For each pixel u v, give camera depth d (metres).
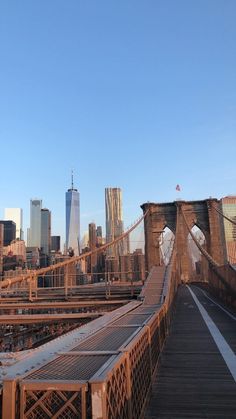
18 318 25.05
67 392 3.85
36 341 31.86
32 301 36.81
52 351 5.76
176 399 7.43
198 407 6.97
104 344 5.87
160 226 88.69
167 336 15.06
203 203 89.25
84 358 4.93
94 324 9.30
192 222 88.31
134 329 7.63
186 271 85.31
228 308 27.91
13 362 4.94
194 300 36.84
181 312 25.59
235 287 25.33
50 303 33.47
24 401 3.90
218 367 9.88
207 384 8.38
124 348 5.34
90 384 3.81
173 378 8.88
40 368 4.43
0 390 3.94
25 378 4.06
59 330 32.00
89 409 3.83
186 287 69.25
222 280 32.94
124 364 5.07
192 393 7.77
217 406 7.01
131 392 5.44
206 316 22.75
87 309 33.91
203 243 88.88
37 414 3.89
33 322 25.11
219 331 16.42
